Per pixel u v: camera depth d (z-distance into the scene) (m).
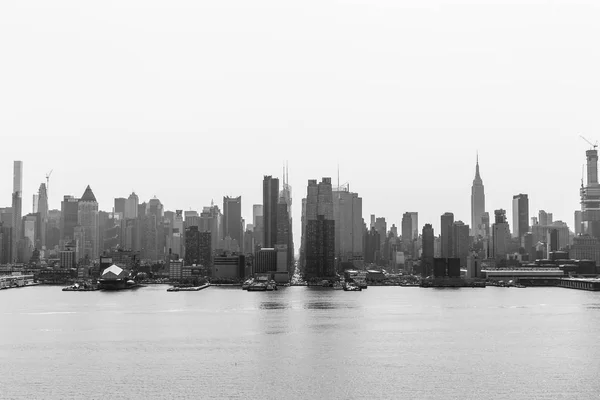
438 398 199.25
